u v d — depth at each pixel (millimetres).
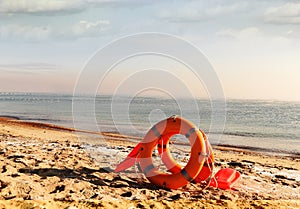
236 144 17344
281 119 34344
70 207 5363
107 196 6117
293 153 15008
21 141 11664
